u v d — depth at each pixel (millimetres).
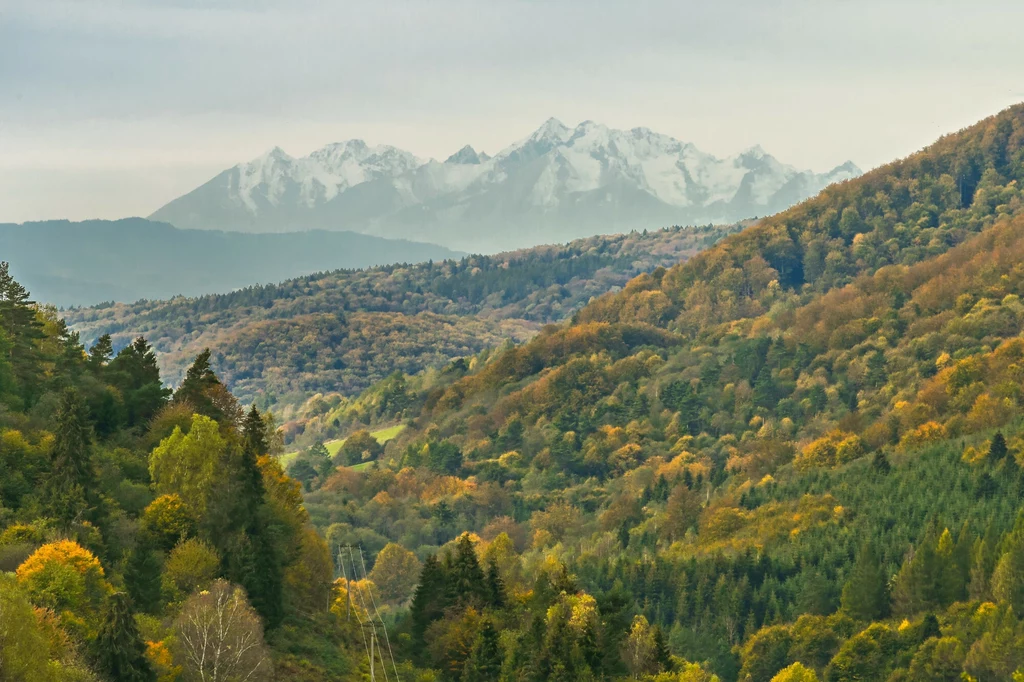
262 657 120750
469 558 168750
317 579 168625
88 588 115062
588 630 148625
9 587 98312
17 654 93750
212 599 120875
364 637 160875
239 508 147750
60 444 137000
